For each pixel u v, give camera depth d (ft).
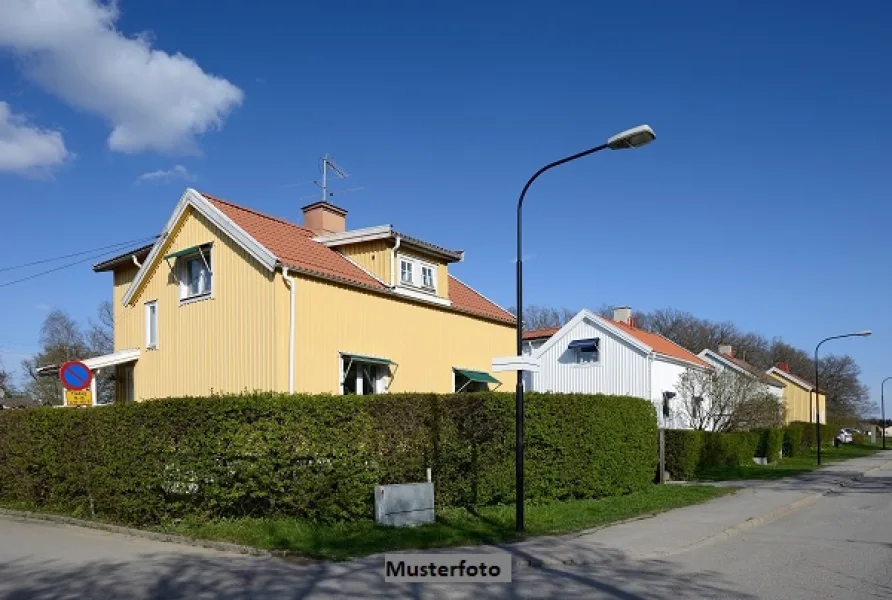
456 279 87.35
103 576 27.68
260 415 37.50
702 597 25.81
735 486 69.41
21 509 46.75
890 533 42.57
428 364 68.59
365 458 39.58
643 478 59.57
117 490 39.81
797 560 33.40
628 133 35.81
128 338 67.82
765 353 296.92
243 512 37.68
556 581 28.09
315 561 30.42
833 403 309.01
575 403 51.75
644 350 106.83
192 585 26.35
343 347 58.59
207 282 60.49
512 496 46.44
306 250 61.41
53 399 145.38
